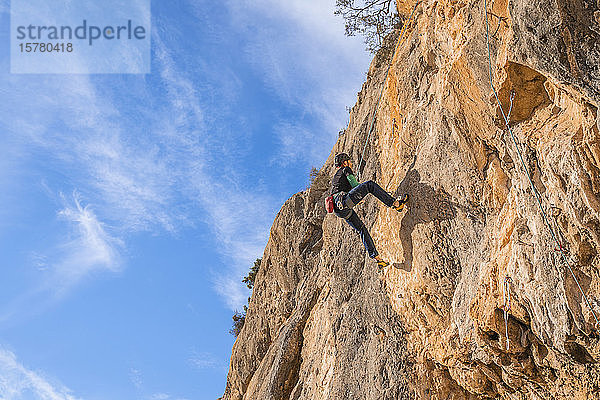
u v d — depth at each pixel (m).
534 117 6.08
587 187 5.15
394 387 8.39
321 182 18.55
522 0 5.26
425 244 7.93
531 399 6.77
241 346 19.50
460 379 7.56
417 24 9.81
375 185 8.50
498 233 6.64
